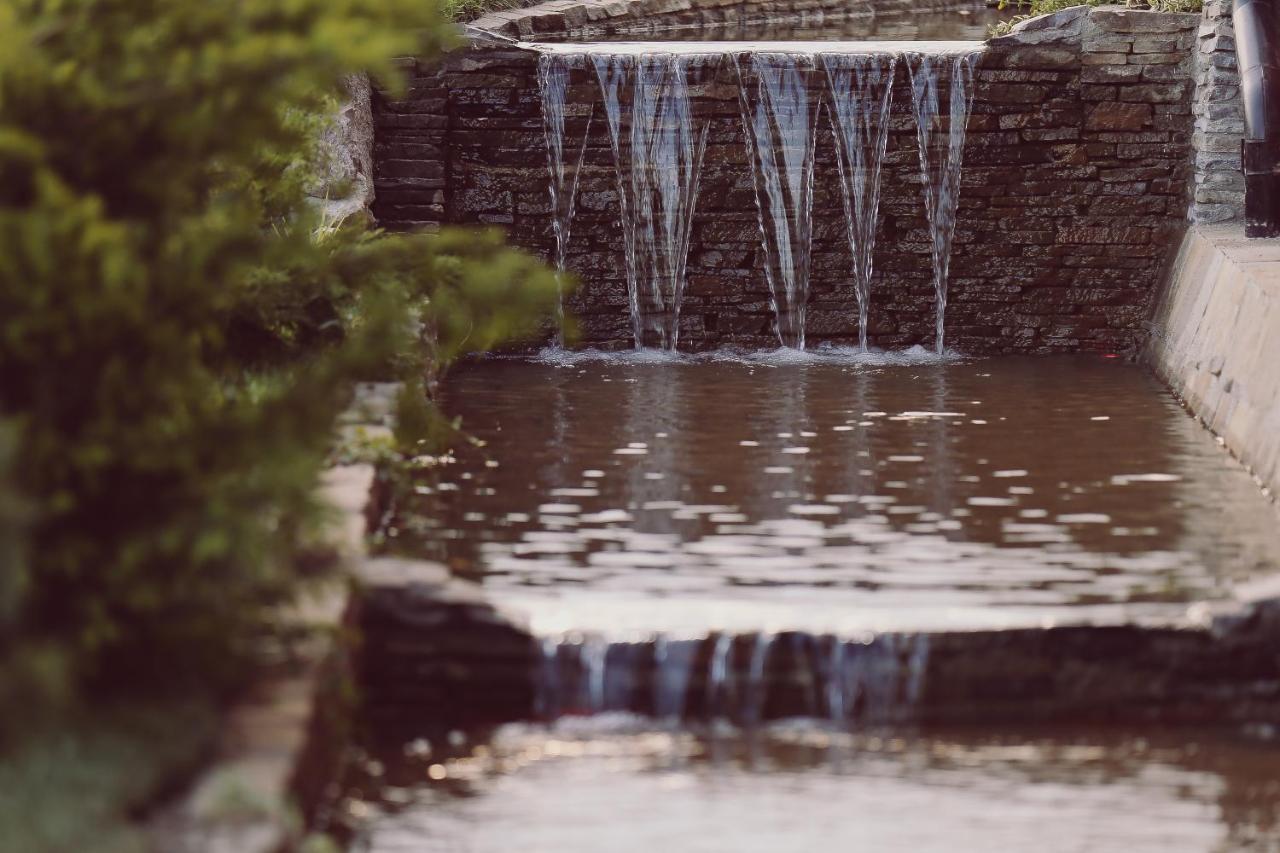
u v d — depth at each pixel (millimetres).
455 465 12633
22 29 6906
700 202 18688
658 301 18844
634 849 7219
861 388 16156
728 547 10500
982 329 18812
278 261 9195
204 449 7039
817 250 18750
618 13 27719
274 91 7242
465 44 18422
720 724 8789
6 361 6602
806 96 18484
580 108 18578
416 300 10219
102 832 5723
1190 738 8703
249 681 7410
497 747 8469
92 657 6570
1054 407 15125
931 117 18469
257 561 6809
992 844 7297
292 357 11555
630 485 12062
